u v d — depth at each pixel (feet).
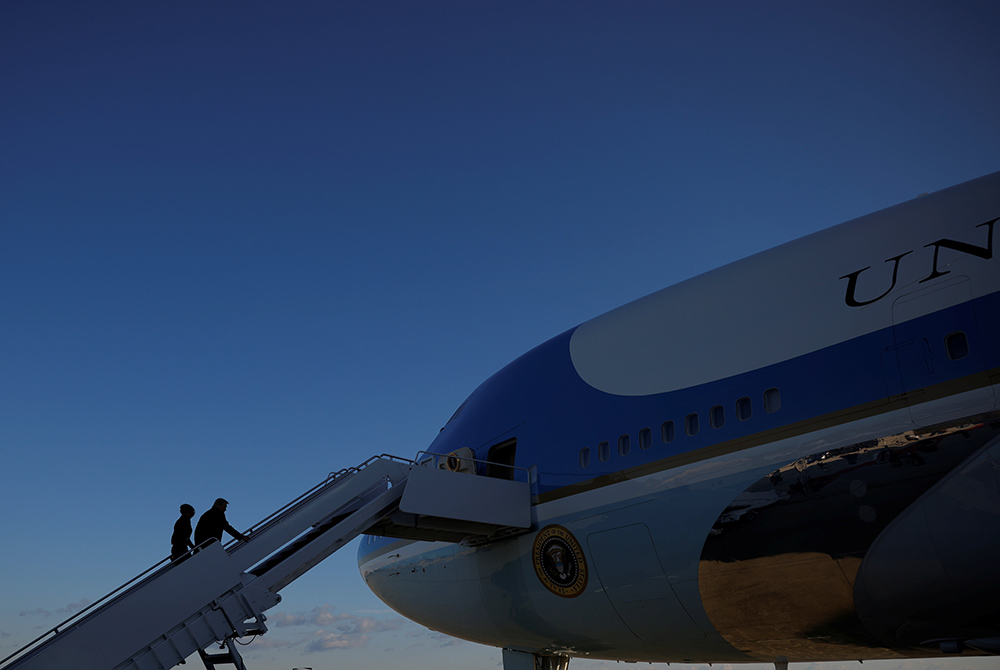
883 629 36.83
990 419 31.45
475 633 61.00
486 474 56.13
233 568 43.19
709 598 41.11
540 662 61.41
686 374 43.80
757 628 41.11
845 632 38.29
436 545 61.26
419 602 63.77
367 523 47.50
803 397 37.60
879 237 38.45
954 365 32.99
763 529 37.93
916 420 33.47
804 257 41.37
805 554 36.68
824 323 38.24
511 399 56.75
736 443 39.75
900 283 36.19
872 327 36.24
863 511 34.53
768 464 38.06
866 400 35.27
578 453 48.73
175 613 40.81
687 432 42.42
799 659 44.34
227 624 41.96
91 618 39.58
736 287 43.96
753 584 39.04
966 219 35.58
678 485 41.91
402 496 47.73
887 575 34.37
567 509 48.24
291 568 44.78
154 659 39.70
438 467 60.64
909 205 38.75
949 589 32.91
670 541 41.91
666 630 45.21
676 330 46.01
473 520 48.88
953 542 32.07
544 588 50.06
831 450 35.88
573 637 51.88
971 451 31.68
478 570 55.62
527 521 50.49
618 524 44.78
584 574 47.09
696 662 50.03
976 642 34.63
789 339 39.32
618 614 46.57
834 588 36.40
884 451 34.17
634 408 46.06
